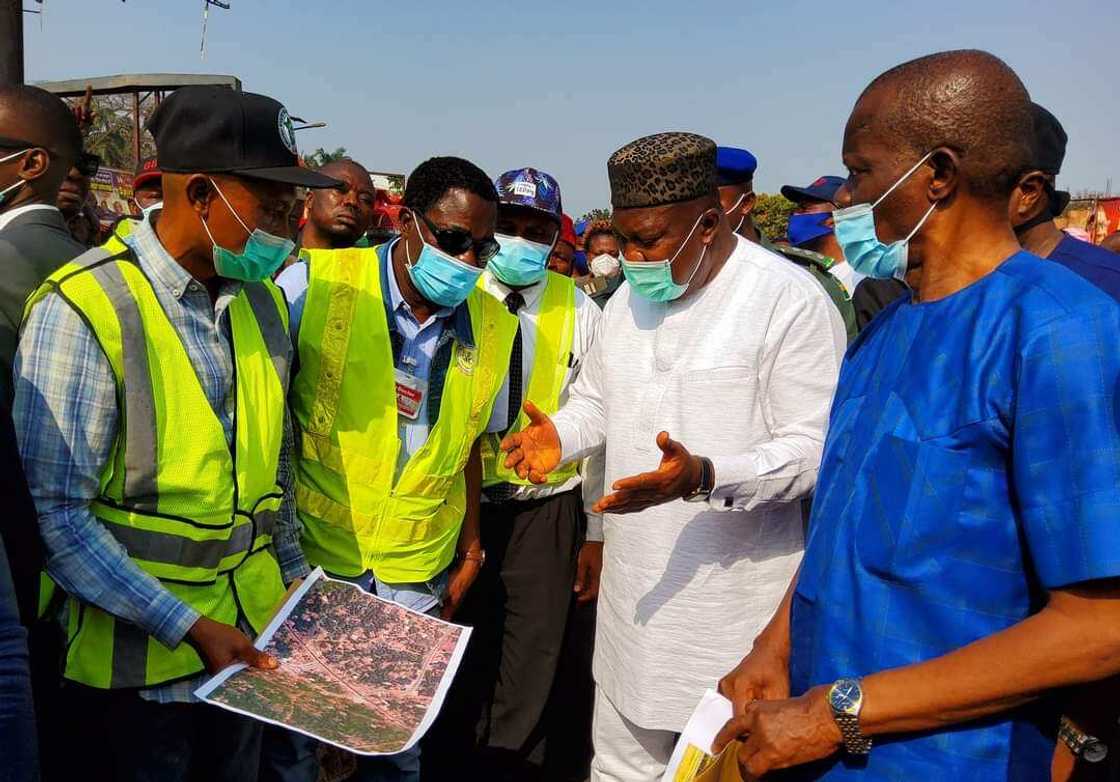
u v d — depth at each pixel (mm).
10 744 1013
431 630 2127
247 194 1878
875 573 1325
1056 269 1259
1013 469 1212
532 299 3275
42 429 1693
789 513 2293
